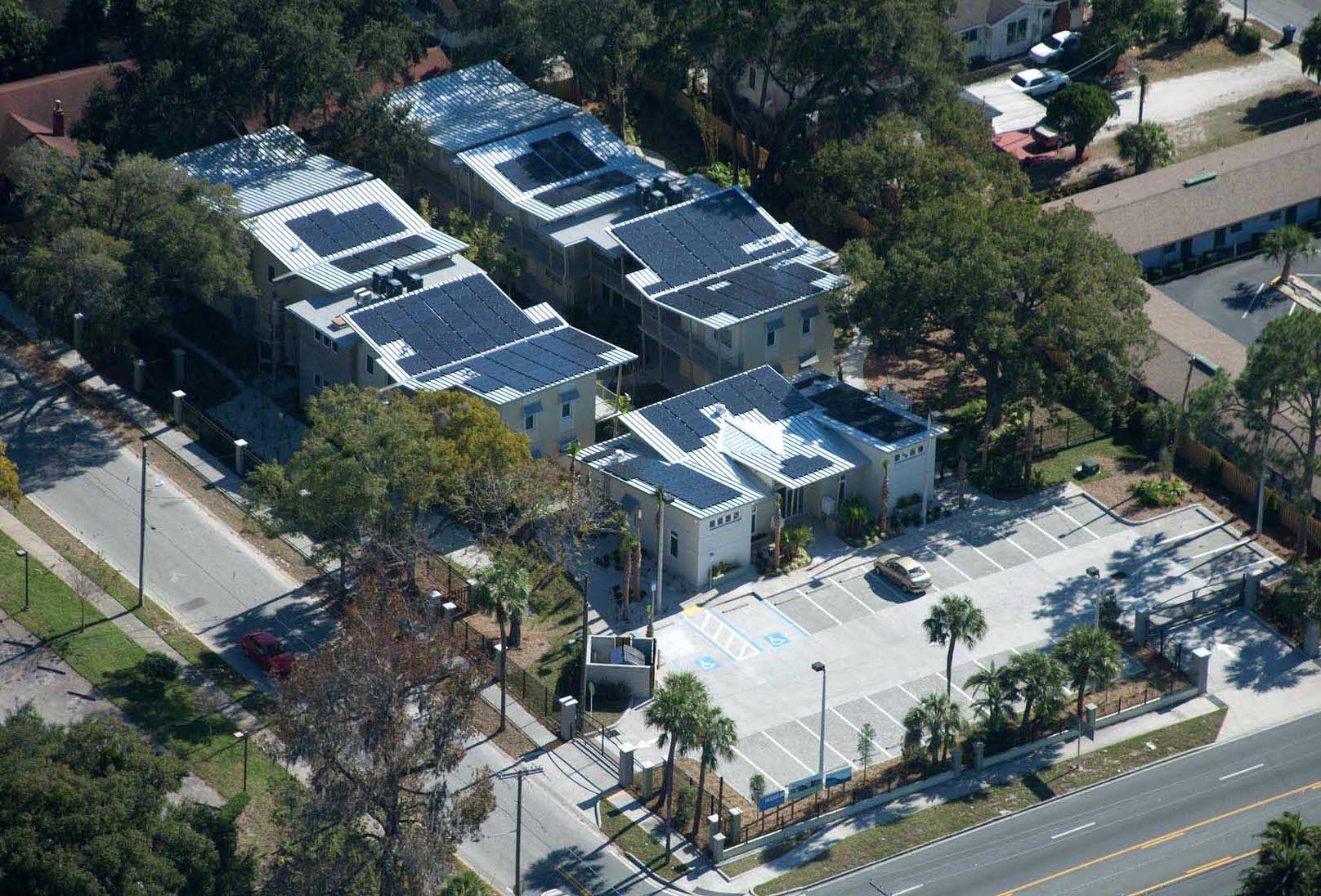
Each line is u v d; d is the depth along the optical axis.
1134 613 129.88
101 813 97.19
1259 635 128.75
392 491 125.69
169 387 151.62
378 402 127.56
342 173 163.00
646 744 119.00
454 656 107.69
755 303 147.88
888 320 139.75
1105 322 135.88
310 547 136.12
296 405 150.75
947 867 110.44
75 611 127.06
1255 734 120.94
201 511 138.75
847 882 109.19
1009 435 147.25
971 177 155.12
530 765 117.38
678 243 155.75
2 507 136.62
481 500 128.50
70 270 141.75
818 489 137.62
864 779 116.38
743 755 118.00
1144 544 136.12
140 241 147.75
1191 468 144.25
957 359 155.12
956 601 117.81
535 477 129.12
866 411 140.75
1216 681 125.38
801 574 133.50
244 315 156.38
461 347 144.75
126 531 136.00
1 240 158.75
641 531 134.50
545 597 130.75
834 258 156.50
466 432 129.00
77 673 121.31
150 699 119.56
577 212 159.75
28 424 146.12
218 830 102.75
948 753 118.50
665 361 156.25
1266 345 129.62
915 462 137.38
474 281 151.62
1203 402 133.38
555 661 125.06
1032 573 133.50
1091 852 111.50
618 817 113.88
